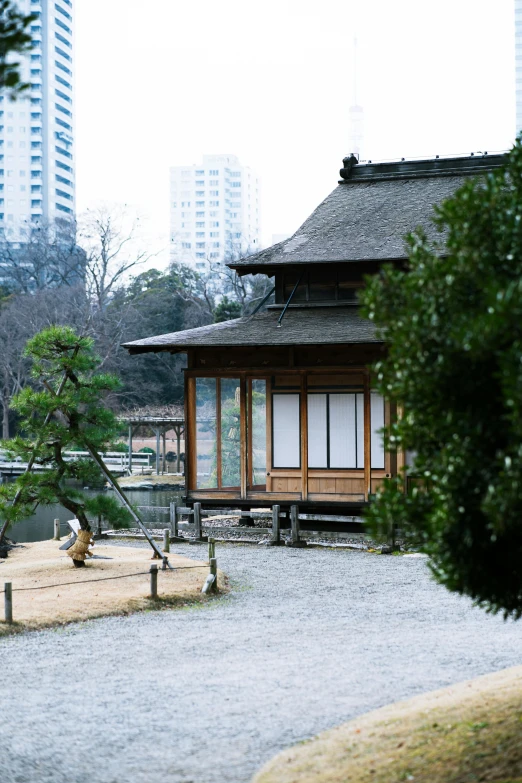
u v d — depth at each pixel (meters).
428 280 6.79
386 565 18.80
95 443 17.06
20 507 16.73
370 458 21.88
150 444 70.38
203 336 22.75
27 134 129.75
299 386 22.66
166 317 71.06
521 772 6.26
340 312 24.12
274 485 22.84
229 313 61.44
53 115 132.38
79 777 7.30
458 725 7.66
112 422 17.30
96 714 9.00
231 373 23.08
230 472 23.19
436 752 7.03
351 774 6.85
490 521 6.34
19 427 17.39
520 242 6.67
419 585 16.61
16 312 64.38
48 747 8.05
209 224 188.62
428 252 7.15
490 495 5.88
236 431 23.19
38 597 14.84
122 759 7.70
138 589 15.50
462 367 6.35
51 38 130.88
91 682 10.27
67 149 137.75
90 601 14.54
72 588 15.55
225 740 8.12
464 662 10.92
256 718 8.73
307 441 22.50
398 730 7.82
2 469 56.69
